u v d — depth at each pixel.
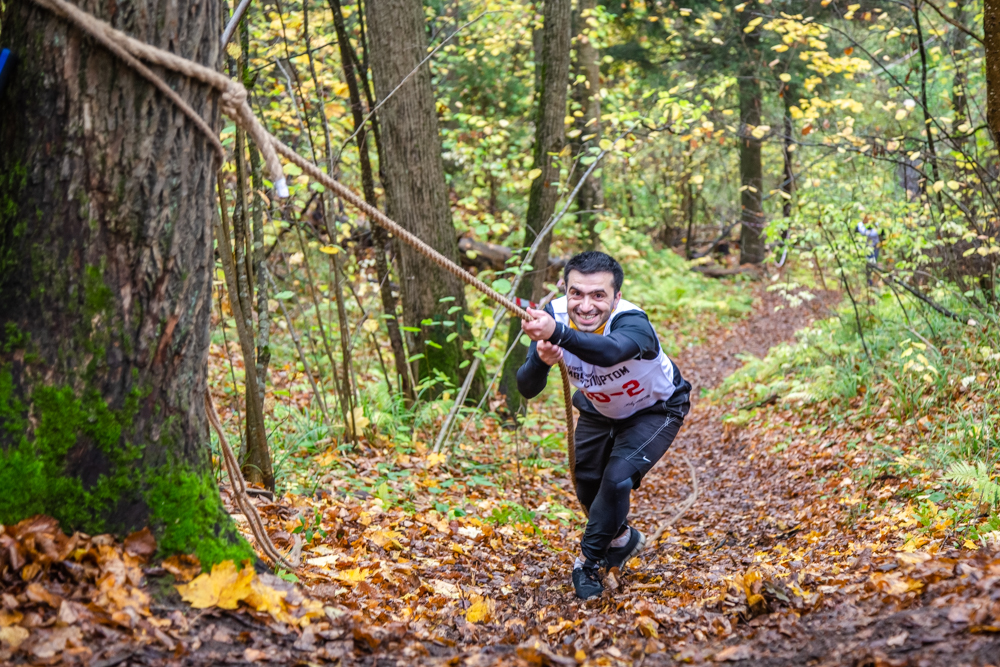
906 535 3.94
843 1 10.62
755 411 8.71
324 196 5.82
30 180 2.20
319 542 3.79
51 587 2.14
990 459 5.00
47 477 2.23
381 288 7.04
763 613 2.85
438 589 3.46
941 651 2.05
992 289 7.46
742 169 20.31
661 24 16.30
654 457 3.90
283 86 6.80
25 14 2.19
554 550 4.88
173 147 2.28
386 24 7.35
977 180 8.16
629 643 2.70
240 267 4.36
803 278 17.56
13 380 2.22
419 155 7.61
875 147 8.26
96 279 2.22
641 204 21.86
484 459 6.90
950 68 8.77
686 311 16.58
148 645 2.11
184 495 2.42
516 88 15.62
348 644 2.36
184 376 2.42
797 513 5.45
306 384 7.55
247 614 2.36
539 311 3.20
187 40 2.30
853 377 7.71
